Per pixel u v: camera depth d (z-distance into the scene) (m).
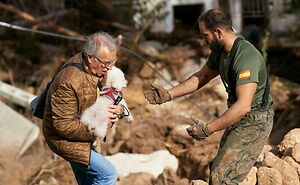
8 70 13.70
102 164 5.68
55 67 13.73
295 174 6.28
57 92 5.27
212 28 5.50
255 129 5.63
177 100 12.47
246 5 16.67
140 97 12.66
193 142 9.59
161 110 12.11
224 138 5.83
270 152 6.72
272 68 14.70
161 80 13.52
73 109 5.30
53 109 5.30
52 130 5.51
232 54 5.46
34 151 10.24
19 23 14.41
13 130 10.28
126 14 15.54
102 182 5.77
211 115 11.95
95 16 15.88
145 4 15.40
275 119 11.86
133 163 8.89
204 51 14.41
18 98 11.60
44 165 9.68
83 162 5.49
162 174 8.61
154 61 14.09
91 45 5.19
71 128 5.29
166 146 9.66
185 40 15.32
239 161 5.65
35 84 13.55
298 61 14.85
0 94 11.73
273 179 6.16
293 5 15.91
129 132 10.14
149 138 9.98
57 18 14.91
